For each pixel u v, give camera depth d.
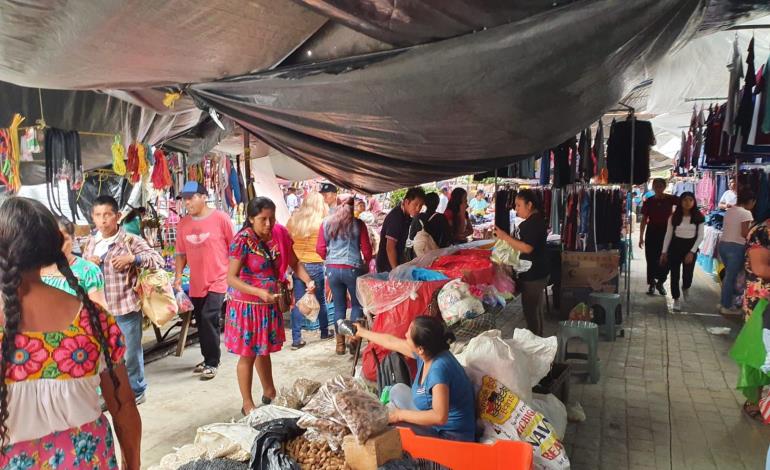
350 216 6.16
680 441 4.19
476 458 2.73
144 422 4.54
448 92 2.84
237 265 4.34
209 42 2.97
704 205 14.44
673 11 2.38
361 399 2.56
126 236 4.79
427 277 4.74
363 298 4.80
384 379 4.09
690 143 10.42
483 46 2.63
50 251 1.84
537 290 5.93
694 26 2.81
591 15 2.41
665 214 9.48
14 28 2.83
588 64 2.59
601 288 7.78
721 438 4.23
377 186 5.19
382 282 4.72
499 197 10.49
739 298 8.14
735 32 5.58
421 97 2.92
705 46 5.97
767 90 5.07
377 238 9.17
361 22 2.62
